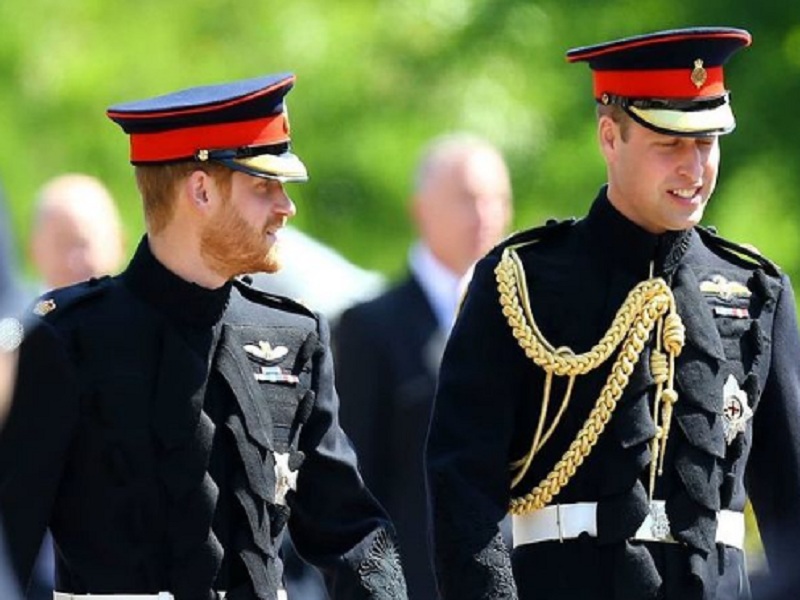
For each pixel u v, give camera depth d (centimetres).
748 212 4469
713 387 2525
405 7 4906
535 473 2528
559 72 4753
